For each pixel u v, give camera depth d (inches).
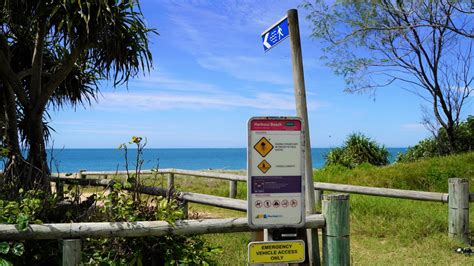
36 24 241.9
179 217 133.2
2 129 218.2
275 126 104.7
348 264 119.8
